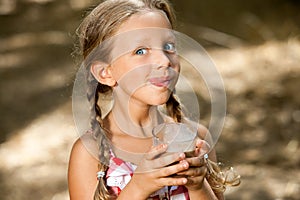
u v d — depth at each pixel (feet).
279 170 18.60
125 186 6.75
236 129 21.35
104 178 7.28
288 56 27.22
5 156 20.84
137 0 7.14
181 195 7.29
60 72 28.60
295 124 21.48
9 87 27.20
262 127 21.45
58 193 18.35
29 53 31.71
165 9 7.32
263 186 17.66
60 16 37.14
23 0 40.63
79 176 7.37
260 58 27.43
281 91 23.99
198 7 34.12
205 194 6.92
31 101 25.52
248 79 25.40
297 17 31.17
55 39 33.40
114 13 6.96
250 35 29.96
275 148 19.97
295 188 17.51
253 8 32.76
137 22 6.85
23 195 18.34
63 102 25.21
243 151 19.88
